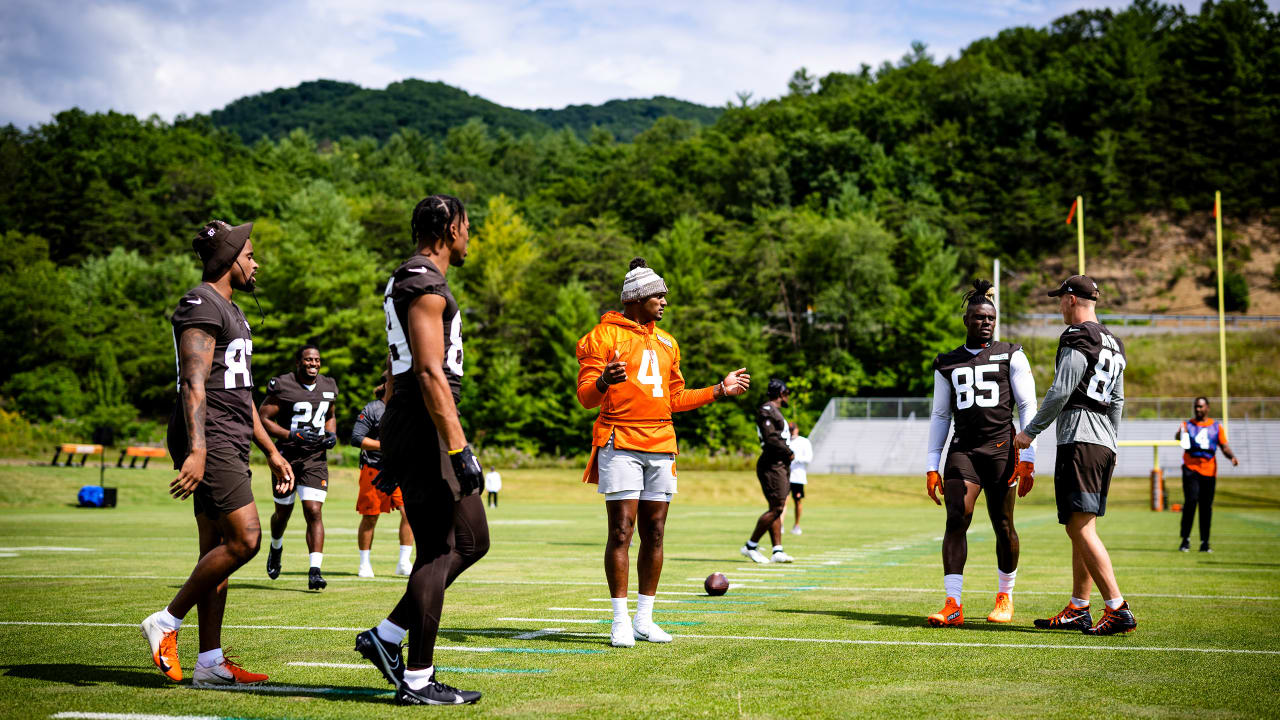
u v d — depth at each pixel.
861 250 69.56
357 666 4.62
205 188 98.38
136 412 58.62
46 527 16.72
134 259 73.69
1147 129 120.62
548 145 165.50
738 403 59.88
